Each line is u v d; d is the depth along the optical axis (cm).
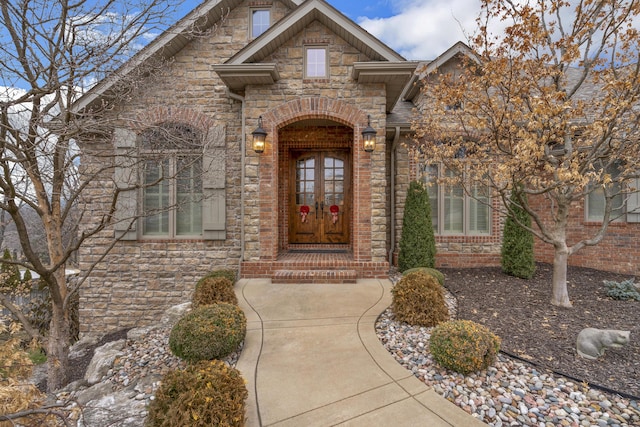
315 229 855
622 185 600
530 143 378
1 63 392
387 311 486
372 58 659
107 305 747
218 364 263
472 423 248
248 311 484
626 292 528
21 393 247
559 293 496
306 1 630
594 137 450
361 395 286
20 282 816
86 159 665
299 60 669
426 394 286
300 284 614
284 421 254
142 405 307
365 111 663
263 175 666
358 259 661
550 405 267
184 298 750
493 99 457
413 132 798
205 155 695
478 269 779
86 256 747
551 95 395
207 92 751
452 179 586
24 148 429
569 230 794
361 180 661
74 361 616
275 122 669
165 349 457
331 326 431
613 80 387
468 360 302
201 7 725
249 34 763
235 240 753
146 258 750
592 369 317
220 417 221
